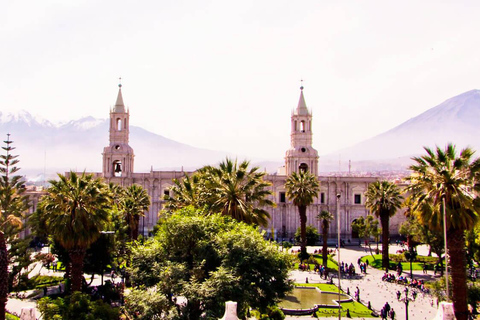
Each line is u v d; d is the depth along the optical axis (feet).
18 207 172.86
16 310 148.25
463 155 113.80
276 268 106.22
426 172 118.42
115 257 186.19
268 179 370.32
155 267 103.60
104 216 140.56
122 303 156.87
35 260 175.73
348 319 150.10
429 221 116.37
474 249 167.22
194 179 172.65
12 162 175.01
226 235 105.60
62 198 133.39
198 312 100.78
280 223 368.27
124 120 375.86
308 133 379.35
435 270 223.92
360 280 210.79
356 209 371.35
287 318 150.82
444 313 74.69
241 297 95.91
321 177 372.58
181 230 109.09
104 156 371.15
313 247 311.06
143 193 237.86
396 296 181.16
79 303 108.58
